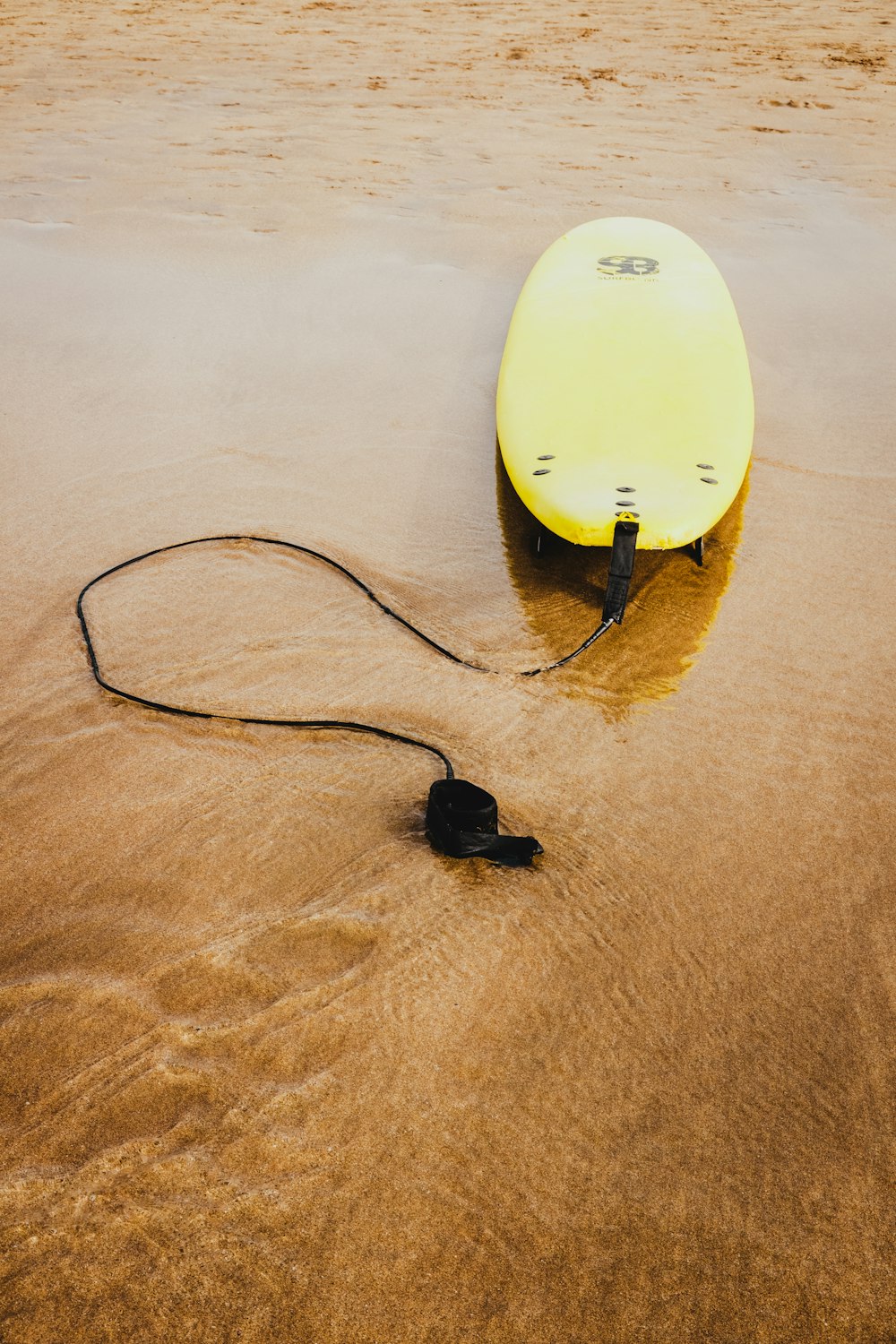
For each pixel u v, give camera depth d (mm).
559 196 6336
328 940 1913
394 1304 1397
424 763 2412
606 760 2469
